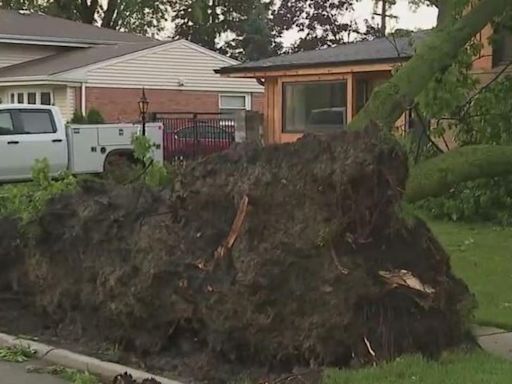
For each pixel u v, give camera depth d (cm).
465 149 734
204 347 684
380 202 608
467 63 1076
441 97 962
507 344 715
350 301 600
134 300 705
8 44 3534
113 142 2111
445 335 634
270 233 628
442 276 635
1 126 1998
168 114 2989
